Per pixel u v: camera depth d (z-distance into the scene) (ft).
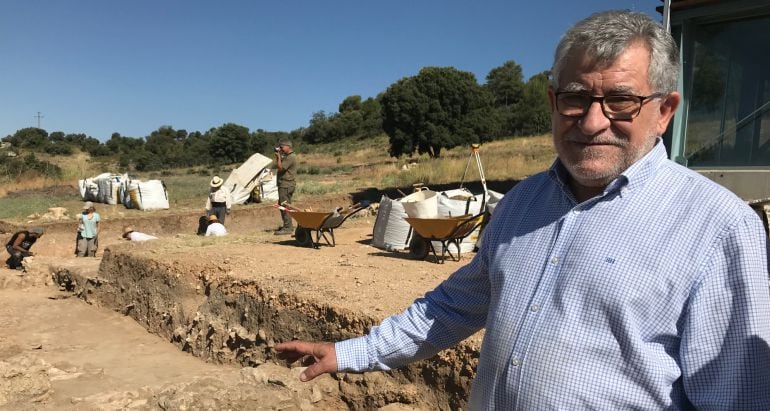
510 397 5.94
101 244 56.08
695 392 5.24
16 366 17.70
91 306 35.96
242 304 24.95
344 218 34.32
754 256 5.09
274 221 66.74
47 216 65.72
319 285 23.34
